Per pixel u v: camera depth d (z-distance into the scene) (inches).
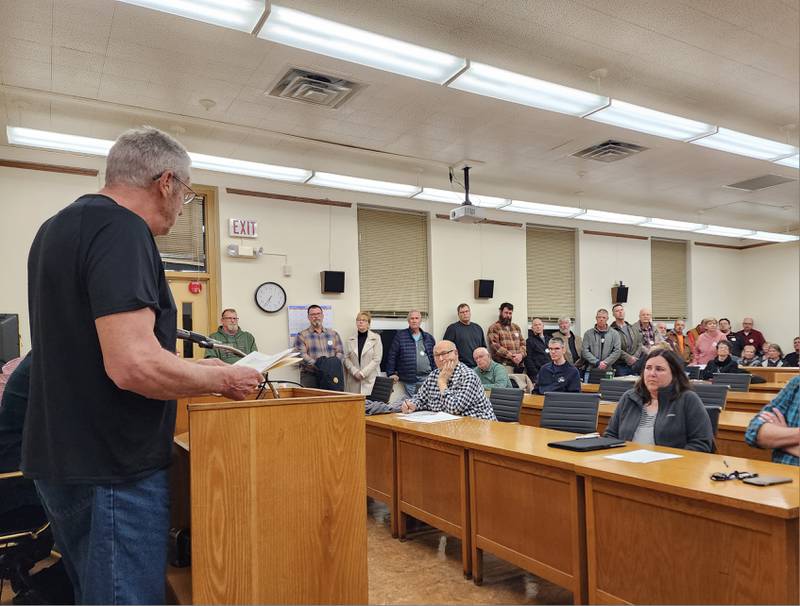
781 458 95.3
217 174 254.5
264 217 264.1
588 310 367.2
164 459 54.6
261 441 59.9
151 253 52.2
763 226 420.2
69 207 52.6
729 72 181.6
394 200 300.0
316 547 62.3
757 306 447.8
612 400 197.3
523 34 156.8
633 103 196.4
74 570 54.9
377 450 154.0
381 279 299.9
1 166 212.2
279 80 175.5
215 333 244.1
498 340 314.5
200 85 177.3
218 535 57.5
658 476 83.4
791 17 151.6
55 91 177.6
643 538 83.8
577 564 93.9
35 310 52.6
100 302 47.9
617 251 383.6
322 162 256.1
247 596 58.5
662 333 351.6
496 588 114.1
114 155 55.2
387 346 295.0
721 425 151.4
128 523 51.4
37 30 144.6
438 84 165.9
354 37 140.3
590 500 91.7
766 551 69.3
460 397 165.0
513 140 231.1
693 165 268.1
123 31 146.4
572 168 270.1
